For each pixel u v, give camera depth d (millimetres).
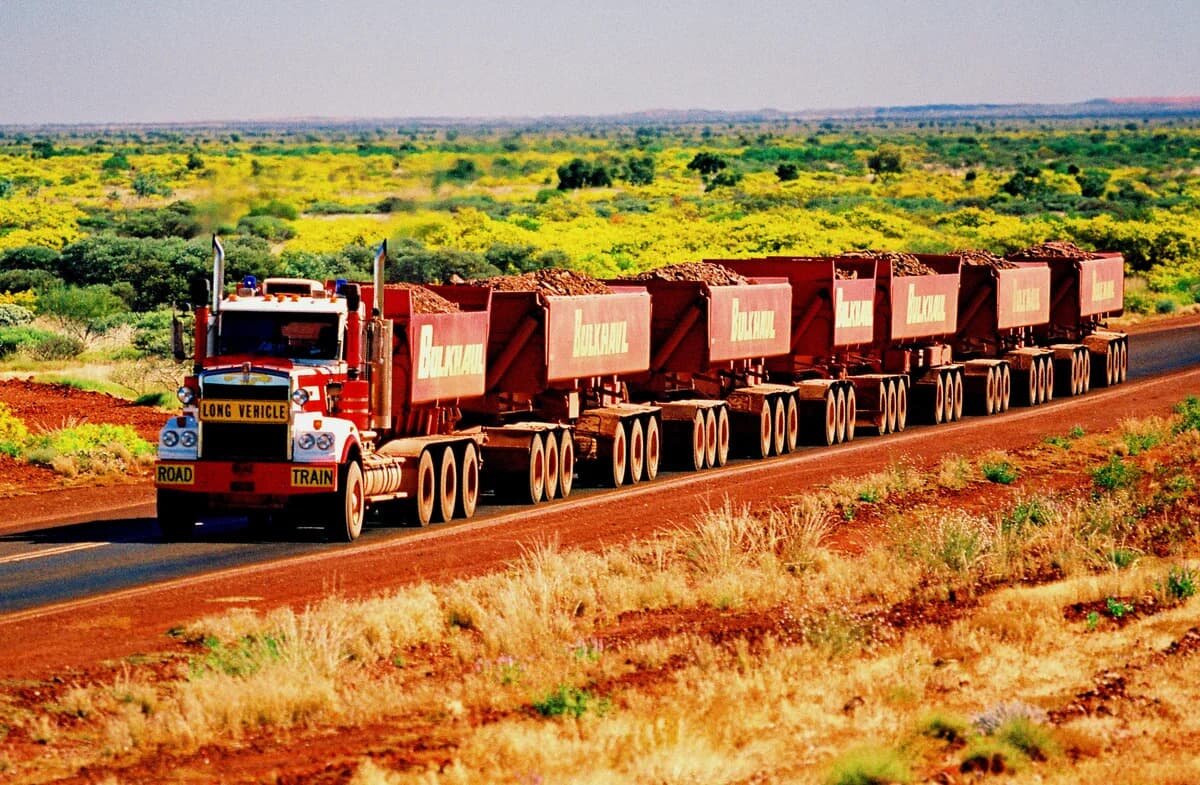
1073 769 34375
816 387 100875
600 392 85000
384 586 52750
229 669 40688
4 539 62781
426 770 33312
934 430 109875
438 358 70688
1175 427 100312
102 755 34812
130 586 52719
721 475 85750
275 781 32688
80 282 175125
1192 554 59688
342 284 66250
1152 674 41969
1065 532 61094
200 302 63125
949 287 117500
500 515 71000
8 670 41250
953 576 56062
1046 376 129000
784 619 48188
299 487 60375
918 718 36906
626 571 55250
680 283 91250
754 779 33062
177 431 61156
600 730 35969
